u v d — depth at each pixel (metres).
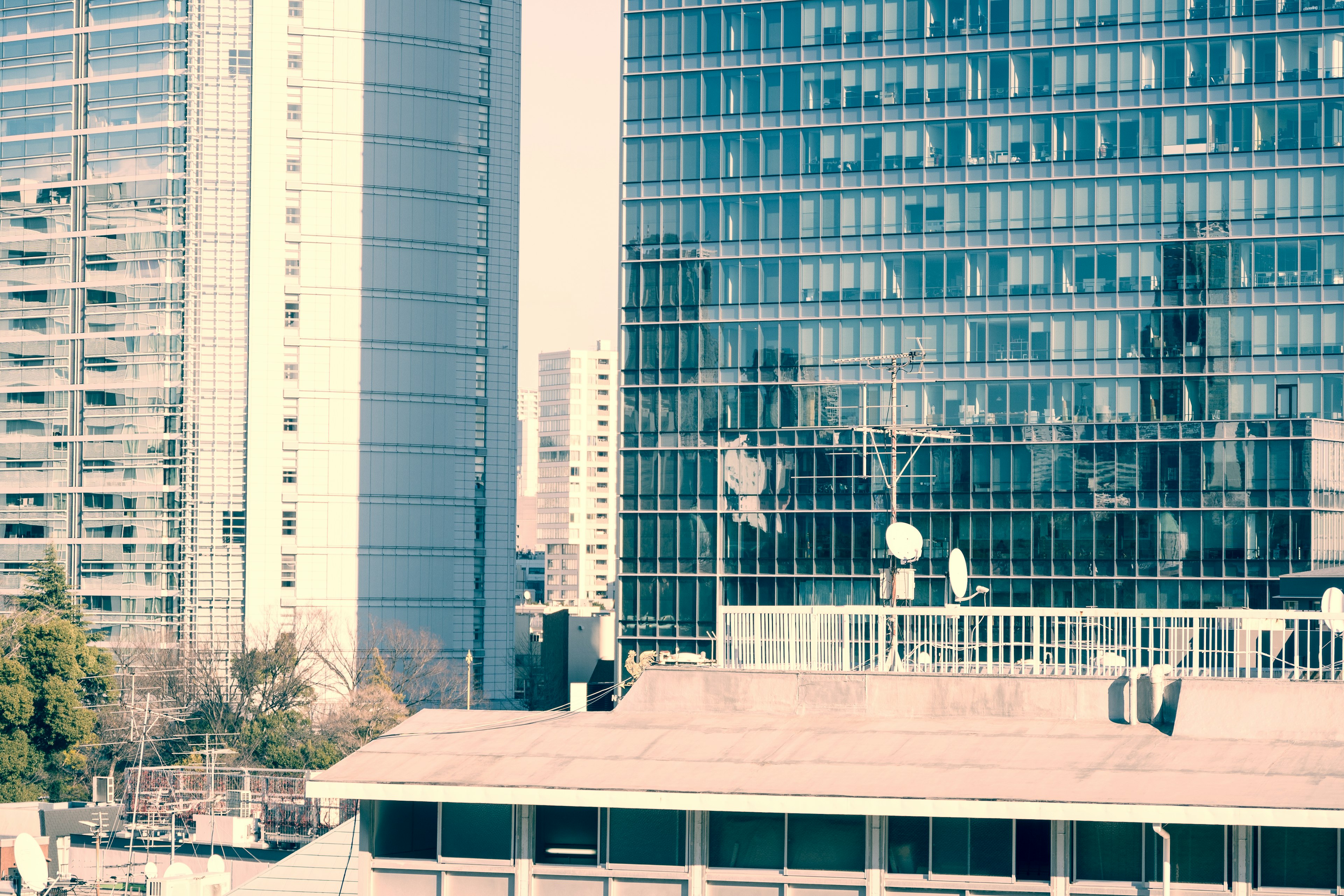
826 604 136.88
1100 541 131.12
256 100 172.62
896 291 136.75
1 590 176.88
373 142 174.12
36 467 176.75
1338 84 127.50
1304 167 128.12
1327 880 34.19
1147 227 131.25
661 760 37.44
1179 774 34.72
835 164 138.50
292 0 173.62
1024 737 37.44
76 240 176.75
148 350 173.38
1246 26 129.62
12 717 108.38
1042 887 35.22
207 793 89.62
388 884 38.00
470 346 177.88
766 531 138.88
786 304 139.12
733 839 36.69
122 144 175.88
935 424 135.12
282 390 171.75
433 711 43.44
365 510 172.75
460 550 176.12
